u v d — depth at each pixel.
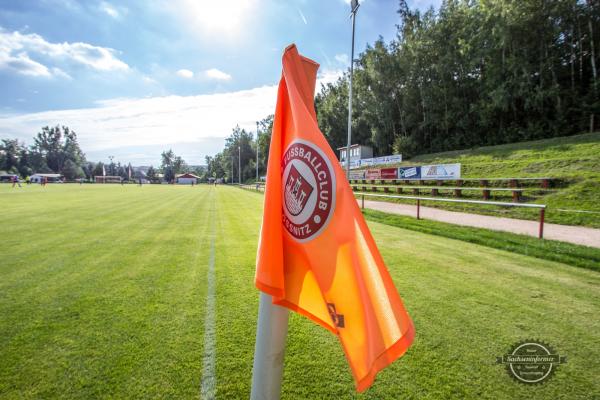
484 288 3.91
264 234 1.06
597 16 24.19
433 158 28.27
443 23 31.75
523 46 25.77
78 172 104.38
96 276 4.46
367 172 23.55
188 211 13.05
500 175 16.25
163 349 2.57
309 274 1.02
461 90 32.12
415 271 4.61
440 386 2.11
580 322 3.00
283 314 1.08
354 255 0.87
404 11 34.53
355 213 0.88
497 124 29.41
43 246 6.34
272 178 1.09
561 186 11.49
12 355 2.46
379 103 37.25
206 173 117.81
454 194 14.88
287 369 2.32
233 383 2.16
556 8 23.48
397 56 35.22
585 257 5.09
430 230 7.79
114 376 2.22
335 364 2.39
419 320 3.06
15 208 13.20
